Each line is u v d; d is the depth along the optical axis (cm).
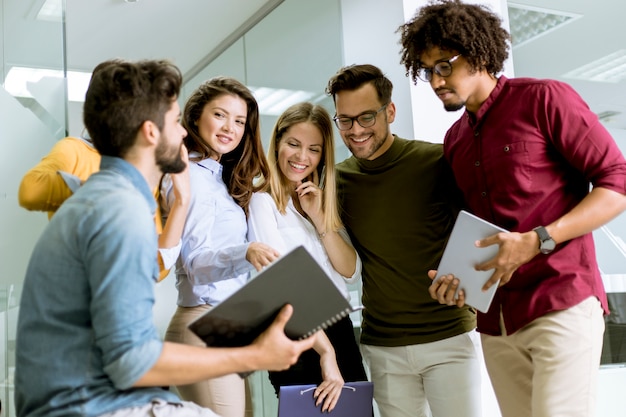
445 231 252
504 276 196
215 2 459
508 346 215
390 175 253
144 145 144
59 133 265
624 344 321
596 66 328
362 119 249
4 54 276
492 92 215
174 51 544
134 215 132
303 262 139
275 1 461
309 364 233
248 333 149
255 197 242
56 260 131
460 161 226
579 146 198
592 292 199
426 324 247
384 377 254
